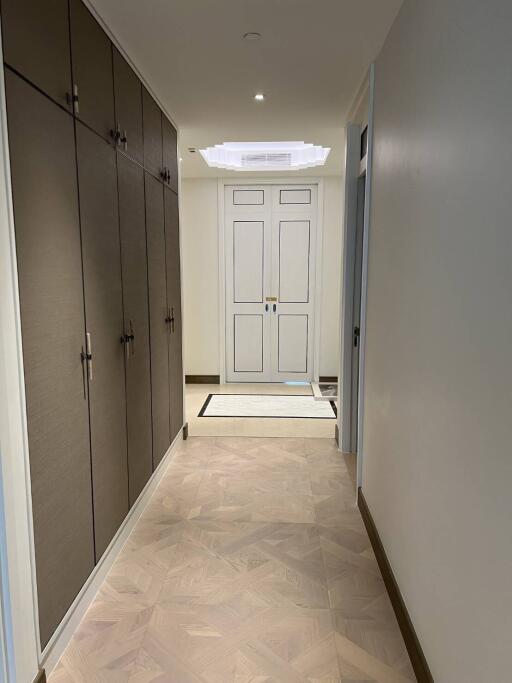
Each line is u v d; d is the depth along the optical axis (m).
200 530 2.79
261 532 2.78
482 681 1.22
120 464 2.54
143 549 2.60
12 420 1.47
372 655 1.89
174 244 3.82
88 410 2.10
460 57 1.38
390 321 2.30
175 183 3.84
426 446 1.71
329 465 3.76
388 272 2.36
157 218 3.28
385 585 2.31
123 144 2.54
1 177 1.41
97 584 2.25
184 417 4.28
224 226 6.24
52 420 1.76
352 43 2.50
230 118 3.72
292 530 2.80
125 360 2.59
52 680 1.76
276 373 6.51
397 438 2.14
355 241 3.83
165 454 3.56
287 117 3.71
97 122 2.18
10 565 1.47
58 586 1.82
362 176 3.64
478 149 1.25
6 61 1.45
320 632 2.01
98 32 2.19
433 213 1.64
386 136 2.45
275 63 2.75
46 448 1.72
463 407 1.35
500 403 1.12
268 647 1.93
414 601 1.86
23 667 1.55
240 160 5.57
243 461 3.83
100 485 2.26
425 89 1.74
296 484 3.42
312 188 6.14
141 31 2.34
